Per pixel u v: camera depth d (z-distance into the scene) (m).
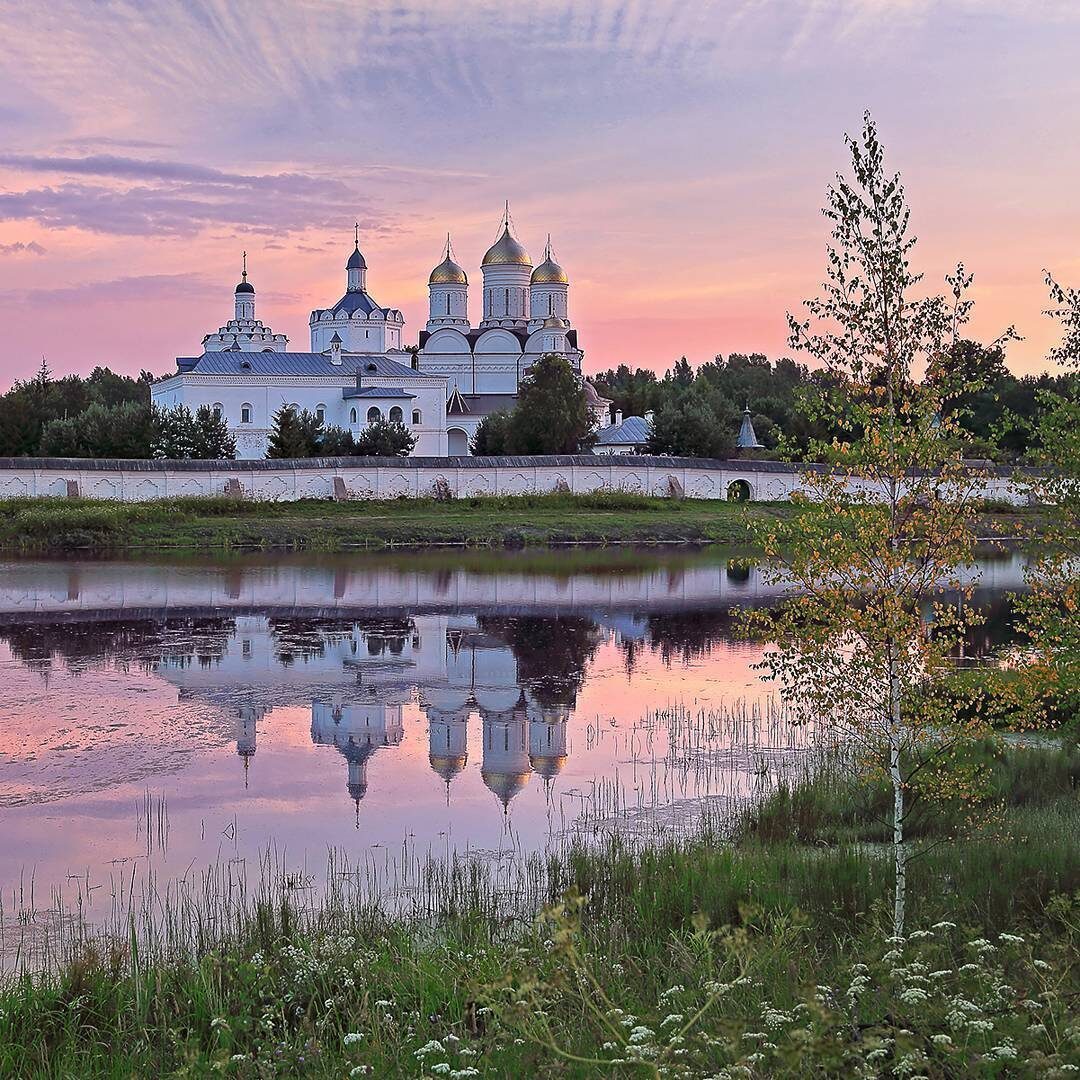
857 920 9.60
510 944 9.34
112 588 38.09
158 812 14.77
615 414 103.25
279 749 18.05
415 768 16.94
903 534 9.88
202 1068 7.41
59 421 78.38
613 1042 6.88
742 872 10.67
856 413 9.63
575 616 33.03
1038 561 13.04
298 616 32.41
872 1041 5.98
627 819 14.21
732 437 83.94
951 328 9.57
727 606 35.28
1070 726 13.57
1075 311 13.72
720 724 19.67
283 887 11.79
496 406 104.12
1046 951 7.93
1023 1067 6.03
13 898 11.69
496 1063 7.04
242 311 110.44
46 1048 7.97
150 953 9.67
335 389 95.50
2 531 52.31
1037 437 14.43
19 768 16.86
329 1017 8.12
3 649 26.88
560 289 110.62
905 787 10.41
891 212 9.55
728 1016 7.15
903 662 9.69
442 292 113.25
